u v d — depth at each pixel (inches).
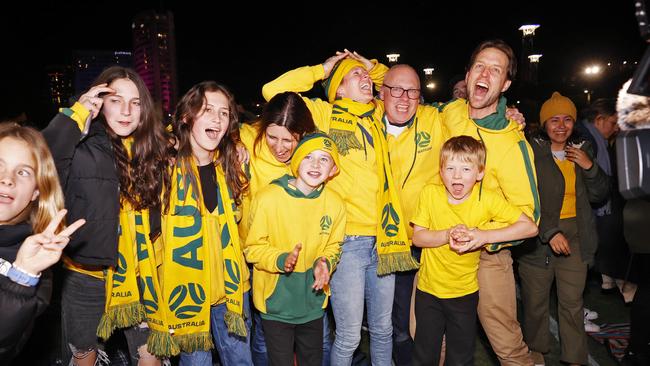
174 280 114.7
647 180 72.9
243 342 125.6
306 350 122.6
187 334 116.3
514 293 129.3
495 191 124.3
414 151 130.8
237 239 120.2
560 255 147.6
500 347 129.0
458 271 120.3
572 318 146.9
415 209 131.6
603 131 200.7
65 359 120.1
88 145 106.2
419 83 129.6
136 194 112.0
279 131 118.8
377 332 132.0
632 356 139.8
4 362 86.3
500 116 124.5
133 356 122.3
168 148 116.6
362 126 129.6
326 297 121.7
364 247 128.0
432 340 125.6
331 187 128.0
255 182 126.8
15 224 89.7
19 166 87.1
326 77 141.9
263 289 118.6
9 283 81.3
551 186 140.3
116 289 113.8
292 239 117.0
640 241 131.0
